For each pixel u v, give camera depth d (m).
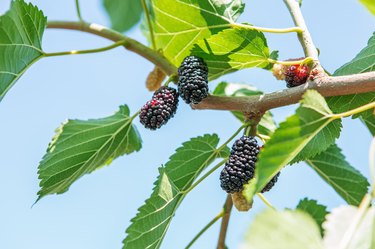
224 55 0.55
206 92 0.53
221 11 0.56
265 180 0.43
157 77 0.59
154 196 0.52
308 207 0.50
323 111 0.44
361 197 0.59
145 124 0.53
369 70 0.53
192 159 0.55
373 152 0.40
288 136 0.43
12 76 0.55
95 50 0.57
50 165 0.57
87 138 0.58
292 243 0.37
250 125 0.52
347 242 0.38
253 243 0.36
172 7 0.57
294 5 0.55
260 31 0.54
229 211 0.55
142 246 0.52
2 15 0.53
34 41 0.56
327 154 0.59
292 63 0.52
